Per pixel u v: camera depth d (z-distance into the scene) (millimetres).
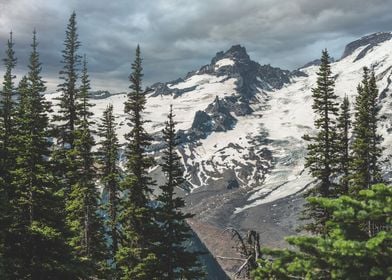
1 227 24375
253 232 22500
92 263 28812
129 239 36562
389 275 9836
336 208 10656
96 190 36625
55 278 26219
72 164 36031
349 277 10352
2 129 31438
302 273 11211
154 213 33844
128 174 35844
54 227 28469
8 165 27906
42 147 28422
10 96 35500
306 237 10906
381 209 10156
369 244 9758
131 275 32781
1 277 22203
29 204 27266
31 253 25734
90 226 35844
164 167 34281
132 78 36188
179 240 33688
